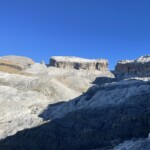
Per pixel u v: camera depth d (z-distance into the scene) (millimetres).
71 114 179125
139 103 174625
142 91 192750
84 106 195500
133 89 198000
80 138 151375
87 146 144375
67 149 146750
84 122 167000
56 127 164250
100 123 161875
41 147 149750
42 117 195875
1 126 182875
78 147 146125
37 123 179750
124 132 143375
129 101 180875
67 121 171375
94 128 158375
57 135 157375
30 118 187500
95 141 145375
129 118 152750
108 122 160500
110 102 191500
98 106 188750
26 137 158500
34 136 157875
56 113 197750
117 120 158500
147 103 172125
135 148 85000
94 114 174750
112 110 173250
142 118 149875
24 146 151125
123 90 199875
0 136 170750
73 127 164375
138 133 139250
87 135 151875
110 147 123938
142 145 85125
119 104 181375
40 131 162125
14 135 163750
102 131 153375
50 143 151500
